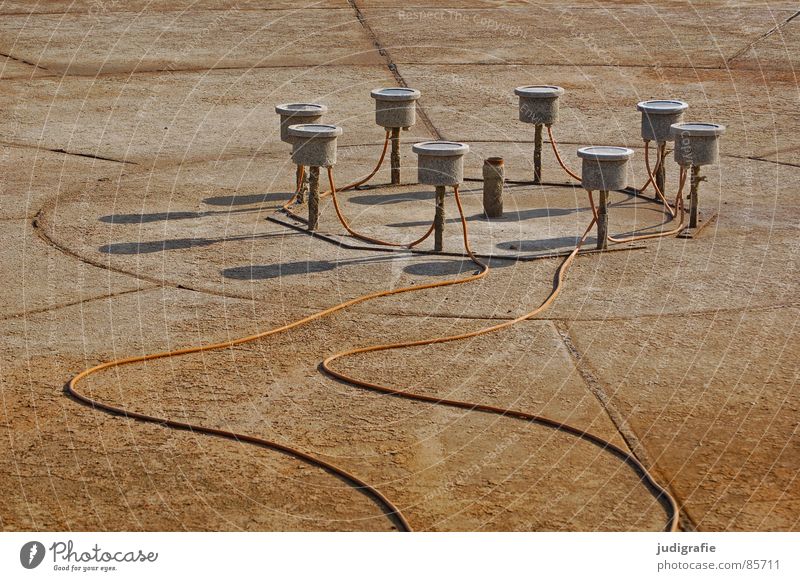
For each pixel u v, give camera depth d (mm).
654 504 5598
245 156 13859
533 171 13242
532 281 9094
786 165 13305
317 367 7328
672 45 20844
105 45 20922
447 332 7945
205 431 6375
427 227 10828
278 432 6379
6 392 6879
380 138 14953
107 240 10234
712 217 11078
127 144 14438
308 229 10539
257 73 18797
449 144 9867
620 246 10102
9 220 10898
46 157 13695
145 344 7684
